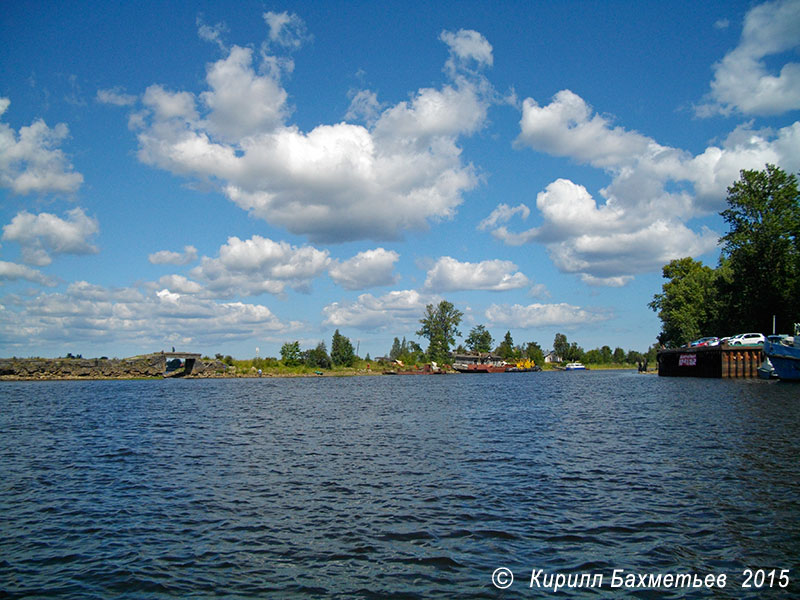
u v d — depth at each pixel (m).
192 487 17.81
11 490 17.70
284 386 92.81
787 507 14.37
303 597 9.84
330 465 21.08
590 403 48.69
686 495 15.73
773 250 73.81
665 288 103.50
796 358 64.88
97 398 61.88
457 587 10.20
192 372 131.00
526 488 17.00
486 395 64.50
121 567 11.27
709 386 63.34
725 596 9.75
